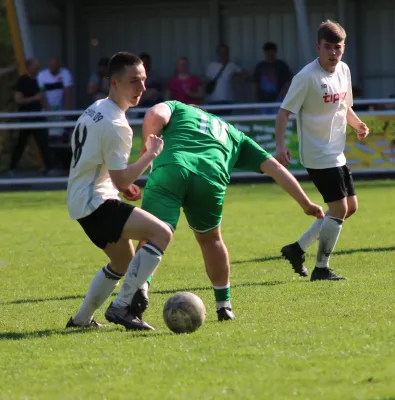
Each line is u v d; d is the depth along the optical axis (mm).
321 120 25188
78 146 18438
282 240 33656
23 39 60312
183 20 70312
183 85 59281
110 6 70375
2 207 47500
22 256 32062
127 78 18297
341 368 15203
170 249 32281
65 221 41594
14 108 60469
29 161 57125
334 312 19953
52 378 15305
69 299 23766
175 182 18766
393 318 19016
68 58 69938
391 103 54500
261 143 53438
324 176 25172
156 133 19141
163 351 16750
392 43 68188
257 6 69125
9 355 17062
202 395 13961
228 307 19844
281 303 21438
